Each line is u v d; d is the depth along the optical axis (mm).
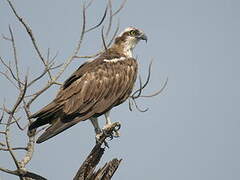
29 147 11102
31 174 10562
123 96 13367
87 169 9984
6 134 10172
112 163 9945
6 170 10469
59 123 11531
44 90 11273
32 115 10922
